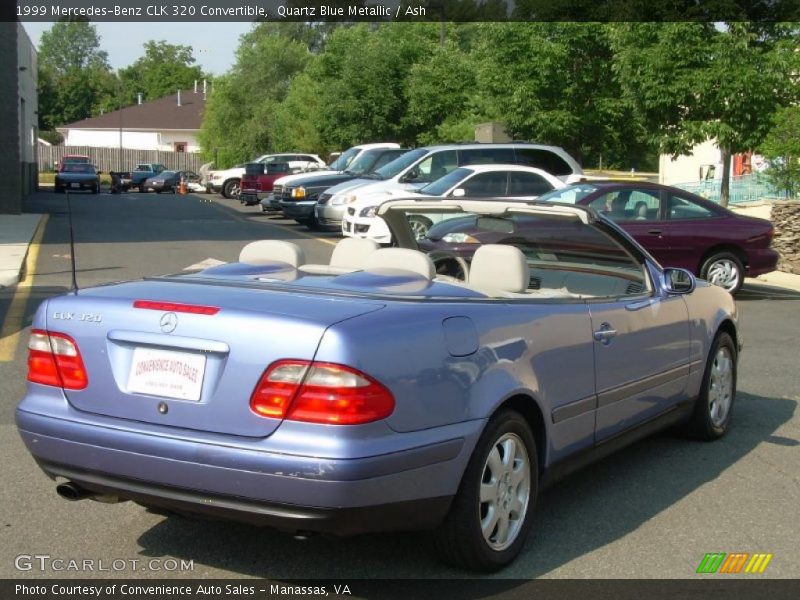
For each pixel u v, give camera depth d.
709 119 19.61
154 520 5.13
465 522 4.25
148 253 18.28
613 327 5.37
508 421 4.46
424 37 37.34
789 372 9.30
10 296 12.71
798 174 18.53
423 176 19.27
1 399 7.48
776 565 4.70
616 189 14.07
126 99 124.12
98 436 4.12
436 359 4.11
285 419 3.82
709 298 6.76
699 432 6.86
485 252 5.32
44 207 31.55
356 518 3.83
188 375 4.01
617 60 20.75
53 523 5.06
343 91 36.19
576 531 5.11
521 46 23.67
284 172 31.75
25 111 38.31
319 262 16.91
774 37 19.30
